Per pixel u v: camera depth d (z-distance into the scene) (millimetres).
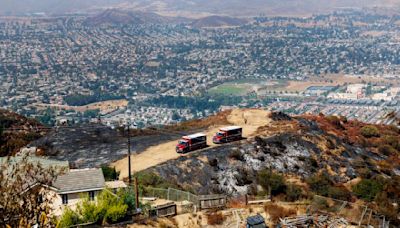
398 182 52469
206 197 38125
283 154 55125
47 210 18297
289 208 37562
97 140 60781
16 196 18734
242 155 52938
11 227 17125
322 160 55844
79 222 31359
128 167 48219
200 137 54594
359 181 50438
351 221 35719
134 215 33375
